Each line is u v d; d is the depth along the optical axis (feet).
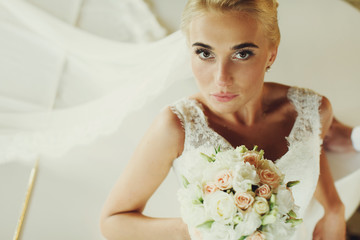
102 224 4.33
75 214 5.11
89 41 7.41
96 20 8.07
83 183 5.50
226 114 4.26
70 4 8.29
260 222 2.76
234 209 2.74
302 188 4.40
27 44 7.54
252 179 2.88
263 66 3.54
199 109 4.13
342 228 5.10
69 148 5.92
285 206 2.90
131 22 8.05
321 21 7.68
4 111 6.45
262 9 3.17
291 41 7.38
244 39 3.21
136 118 6.31
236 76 3.44
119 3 8.45
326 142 5.94
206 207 2.81
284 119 4.55
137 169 4.11
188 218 2.92
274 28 3.39
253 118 4.36
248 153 3.12
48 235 4.84
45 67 7.27
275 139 4.42
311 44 7.36
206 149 3.96
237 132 4.30
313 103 4.63
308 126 4.47
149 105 6.43
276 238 2.90
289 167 4.23
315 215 5.39
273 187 2.95
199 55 3.43
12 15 7.80
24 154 5.78
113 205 4.28
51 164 5.69
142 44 7.34
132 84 6.49
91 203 5.27
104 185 5.52
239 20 3.15
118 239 4.23
